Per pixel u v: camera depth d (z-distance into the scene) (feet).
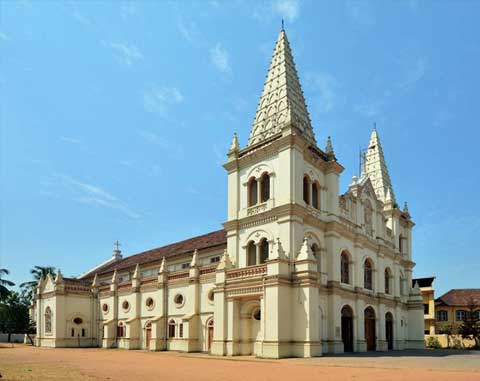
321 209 118.11
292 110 119.55
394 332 147.95
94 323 177.88
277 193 110.73
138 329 151.64
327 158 124.67
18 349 148.46
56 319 169.89
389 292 152.15
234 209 120.67
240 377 58.34
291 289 100.12
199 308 129.18
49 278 181.27
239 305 108.68
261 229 111.86
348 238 125.90
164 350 136.15
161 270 144.36
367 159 181.57
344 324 118.01
